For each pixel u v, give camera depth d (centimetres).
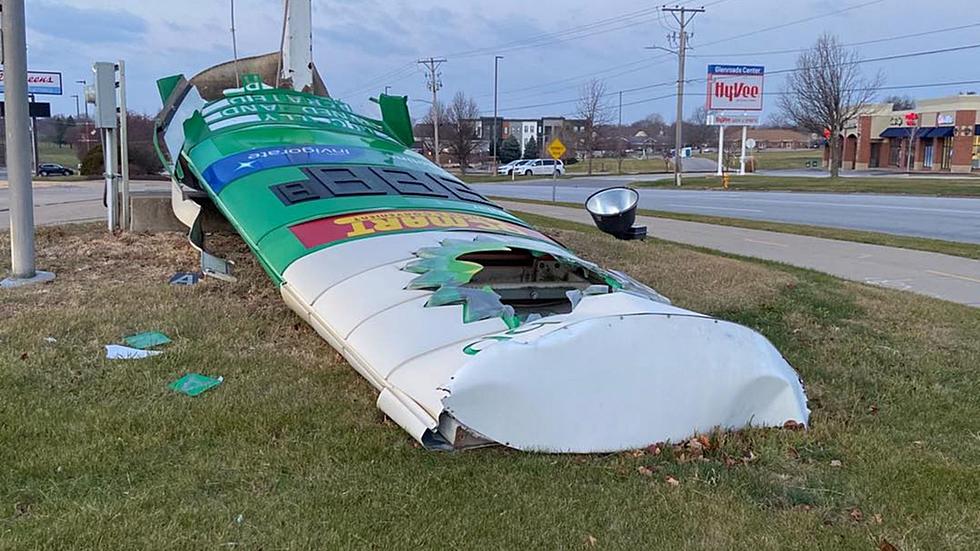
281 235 552
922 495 354
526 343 373
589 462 366
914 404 494
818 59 5178
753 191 3538
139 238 952
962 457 407
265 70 1111
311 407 424
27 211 696
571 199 2919
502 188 4062
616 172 6669
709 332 412
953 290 951
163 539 286
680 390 394
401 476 345
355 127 827
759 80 5534
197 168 716
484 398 356
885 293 884
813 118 5462
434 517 313
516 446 363
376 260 493
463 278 462
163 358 493
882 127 6344
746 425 415
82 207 1589
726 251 1275
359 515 311
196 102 887
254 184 636
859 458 396
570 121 10156
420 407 360
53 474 333
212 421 396
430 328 413
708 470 365
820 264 1147
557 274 577
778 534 312
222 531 294
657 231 1598
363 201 595
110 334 538
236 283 722
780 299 810
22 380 438
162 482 331
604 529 311
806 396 477
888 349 630
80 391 431
